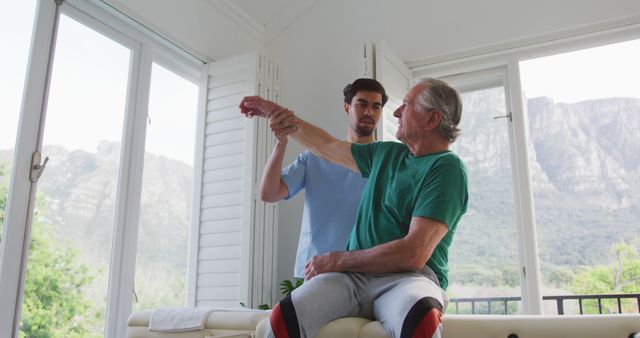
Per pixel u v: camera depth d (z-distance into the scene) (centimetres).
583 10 285
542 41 293
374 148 135
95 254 233
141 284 259
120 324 238
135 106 262
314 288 104
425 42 317
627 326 93
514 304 282
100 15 245
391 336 95
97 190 238
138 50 268
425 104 125
